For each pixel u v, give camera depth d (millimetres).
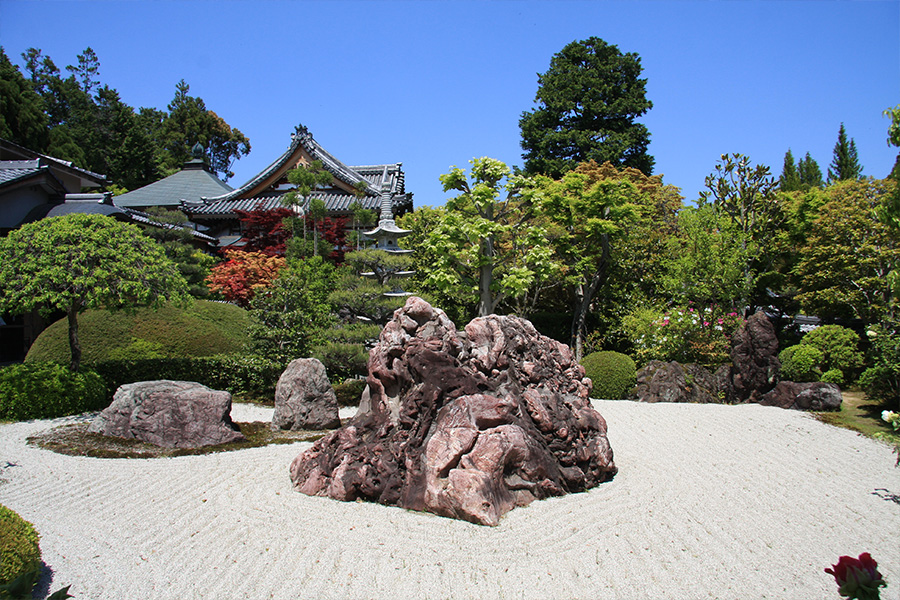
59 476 6953
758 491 6727
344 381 13180
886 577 4652
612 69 31422
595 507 5957
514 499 5891
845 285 16406
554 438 6594
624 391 13141
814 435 9477
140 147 41438
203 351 13953
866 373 11344
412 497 5809
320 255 19188
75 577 4383
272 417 10828
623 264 17016
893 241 15023
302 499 6109
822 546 5254
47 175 18891
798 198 19250
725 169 16828
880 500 6543
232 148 55875
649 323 14922
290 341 12461
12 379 10102
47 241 10219
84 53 53656
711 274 15266
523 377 6871
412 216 18859
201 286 20203
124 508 5867
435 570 4520
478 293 15016
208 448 8398
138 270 10656
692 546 5109
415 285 16016
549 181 18688
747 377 12523
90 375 11000
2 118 27297
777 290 18219
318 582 4332
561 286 18828
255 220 22453
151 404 8773
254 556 4750
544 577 4453
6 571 3891
